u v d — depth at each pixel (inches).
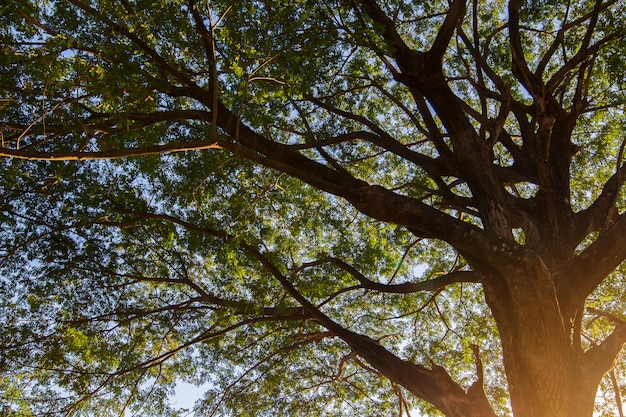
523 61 415.5
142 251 544.4
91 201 496.4
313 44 403.9
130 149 337.4
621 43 452.1
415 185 510.0
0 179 450.9
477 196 420.2
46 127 398.3
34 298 500.4
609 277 599.5
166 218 486.9
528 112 455.2
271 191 529.3
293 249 598.2
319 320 480.7
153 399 550.0
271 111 519.5
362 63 491.5
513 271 361.1
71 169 454.6
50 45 335.9
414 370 428.8
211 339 504.4
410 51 429.7
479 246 366.3
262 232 508.7
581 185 616.7
